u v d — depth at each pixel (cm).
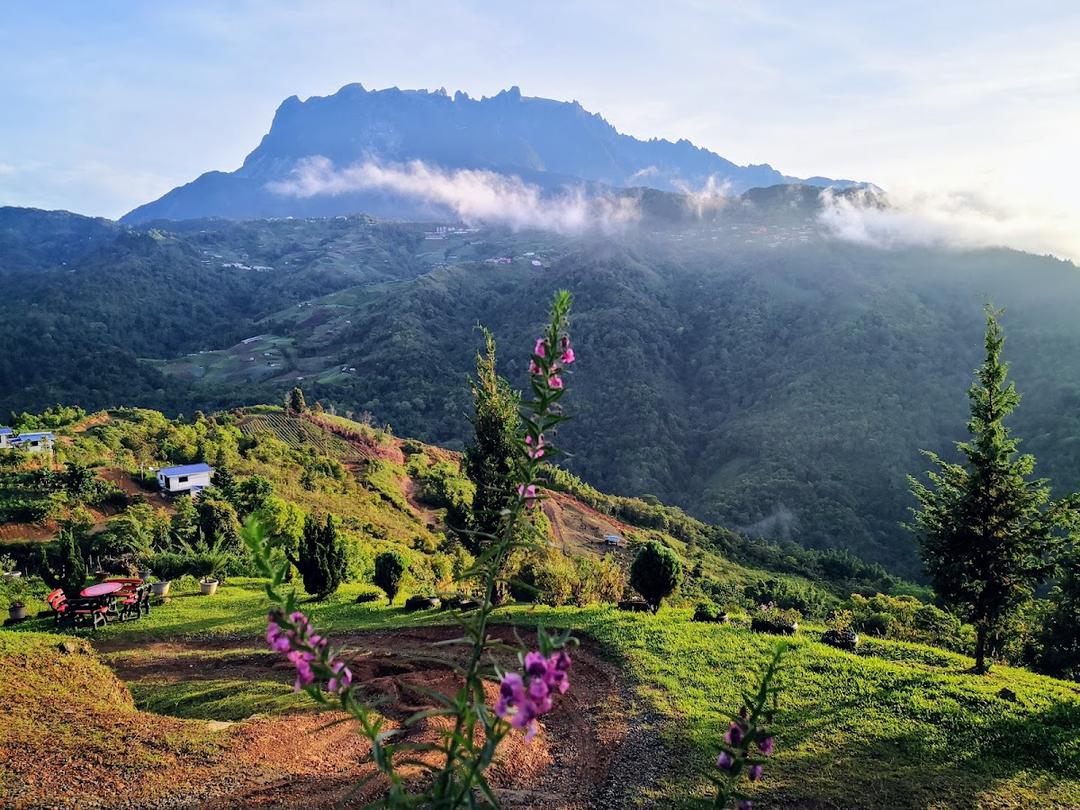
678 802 768
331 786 785
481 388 1666
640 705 1052
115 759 830
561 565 2075
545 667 292
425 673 1177
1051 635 1995
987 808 752
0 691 1025
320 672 325
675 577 1609
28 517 3619
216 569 2523
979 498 1211
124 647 1541
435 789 347
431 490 7100
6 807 712
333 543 2039
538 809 764
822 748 893
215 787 778
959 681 1105
